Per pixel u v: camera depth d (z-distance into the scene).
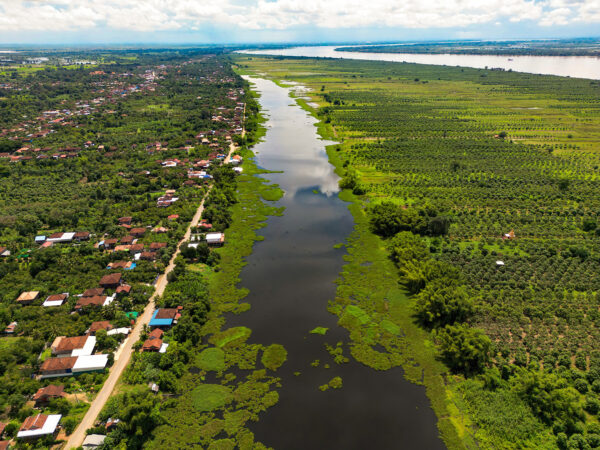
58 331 83.94
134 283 102.25
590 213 138.12
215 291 103.88
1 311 87.75
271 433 65.44
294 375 77.62
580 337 83.31
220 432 65.56
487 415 67.44
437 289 91.56
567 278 102.25
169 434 64.94
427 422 67.62
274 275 111.25
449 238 125.94
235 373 78.06
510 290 98.75
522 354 78.19
